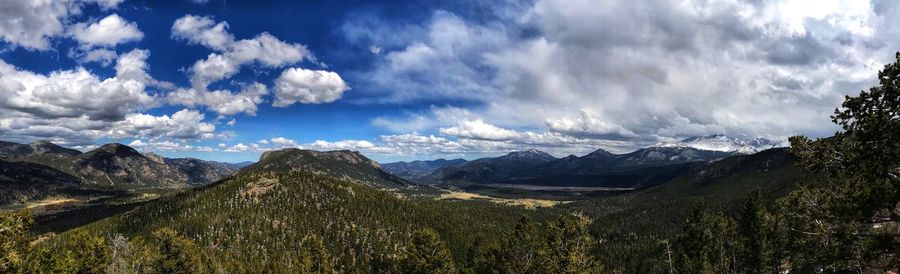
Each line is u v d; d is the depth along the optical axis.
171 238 104.56
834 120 24.61
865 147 22.75
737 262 85.44
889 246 23.05
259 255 185.12
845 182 26.00
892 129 21.81
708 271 77.12
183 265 104.69
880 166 22.12
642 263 137.38
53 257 62.41
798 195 30.94
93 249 82.62
